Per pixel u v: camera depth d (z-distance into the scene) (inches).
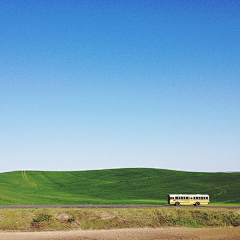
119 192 5034.5
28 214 2534.5
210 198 4399.6
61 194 4827.8
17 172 6963.6
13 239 2180.1
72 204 3378.4
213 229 2586.1
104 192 5068.9
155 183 5733.3
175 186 5413.4
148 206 3105.3
